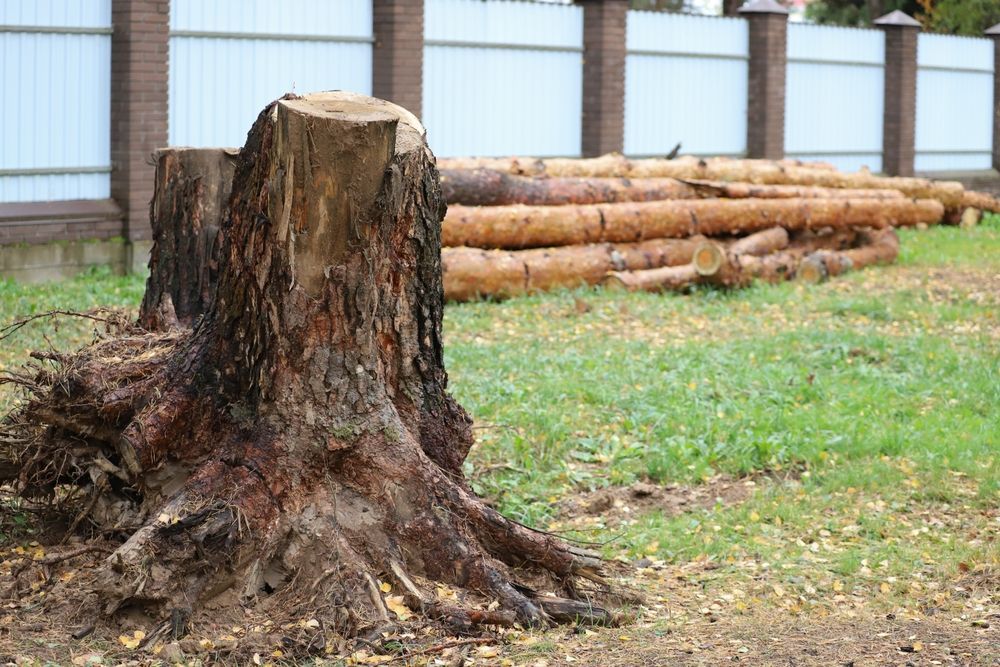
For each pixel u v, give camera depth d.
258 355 6.14
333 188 5.95
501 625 5.95
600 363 11.95
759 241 18.23
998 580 6.97
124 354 6.93
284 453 6.09
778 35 25.42
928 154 30.38
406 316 6.55
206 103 17.30
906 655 5.64
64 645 5.54
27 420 6.75
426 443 6.64
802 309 15.64
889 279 18.09
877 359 12.80
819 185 21.61
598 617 6.16
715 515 8.23
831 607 6.59
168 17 16.45
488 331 13.65
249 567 5.91
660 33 23.61
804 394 11.20
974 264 19.66
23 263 15.35
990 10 39.78
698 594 6.79
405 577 6.03
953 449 9.48
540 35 21.66
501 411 10.09
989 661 5.52
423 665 5.49
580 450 9.50
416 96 19.45
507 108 21.36
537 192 16.41
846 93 27.86
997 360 12.67
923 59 29.58
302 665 5.48
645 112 23.64
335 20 18.66
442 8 20.06
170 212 8.49
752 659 5.57
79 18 16.02
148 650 5.52
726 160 20.58
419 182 6.44
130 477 6.48
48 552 6.58
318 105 6.14
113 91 16.34
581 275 16.14
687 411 10.33
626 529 7.95
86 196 16.33
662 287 16.52
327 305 6.11
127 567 5.66
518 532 6.38
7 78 15.44
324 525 6.05
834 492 8.68
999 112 31.88
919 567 7.23
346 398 6.18
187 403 6.31
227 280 6.25
